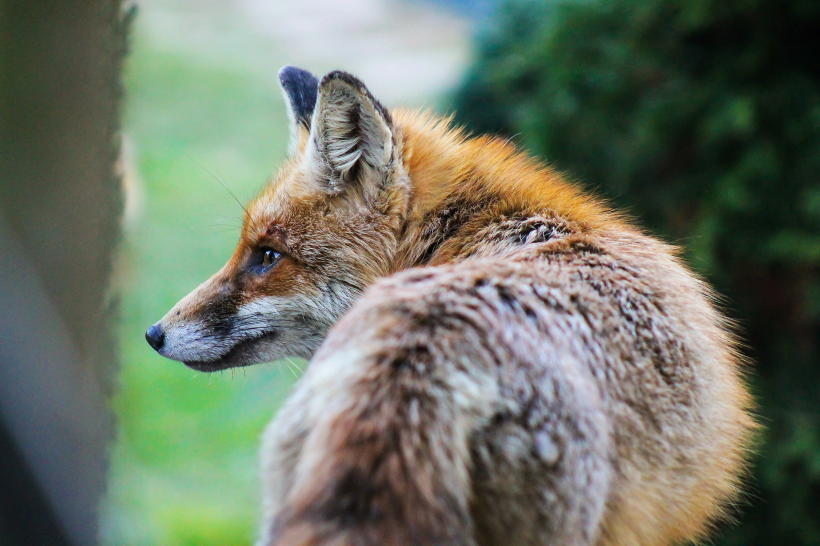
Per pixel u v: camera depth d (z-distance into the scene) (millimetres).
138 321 20562
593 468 4234
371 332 4160
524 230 6070
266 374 20953
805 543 13117
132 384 17375
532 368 4164
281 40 50062
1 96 6422
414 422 3787
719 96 14156
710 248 13523
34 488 6117
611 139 15414
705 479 5246
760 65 14117
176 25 50281
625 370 4801
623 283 5211
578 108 15500
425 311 4199
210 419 19312
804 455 12961
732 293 14023
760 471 13109
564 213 6215
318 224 6855
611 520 4734
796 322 14156
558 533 4133
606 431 4426
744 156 13945
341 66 45562
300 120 8086
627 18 15398
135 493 15898
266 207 7152
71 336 6793
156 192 28422
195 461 17891
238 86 41688
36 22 6457
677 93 14555
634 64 15203
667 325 5180
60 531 6348
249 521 15984
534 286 4723
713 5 13891
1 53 6402
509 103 17891
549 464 4066
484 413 3955
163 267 23594
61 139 6656
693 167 14812
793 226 13461
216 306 7176
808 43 14070
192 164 31781
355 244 6730
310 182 6914
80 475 6797
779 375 13922
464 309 4266
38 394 6234
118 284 8133
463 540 3768
